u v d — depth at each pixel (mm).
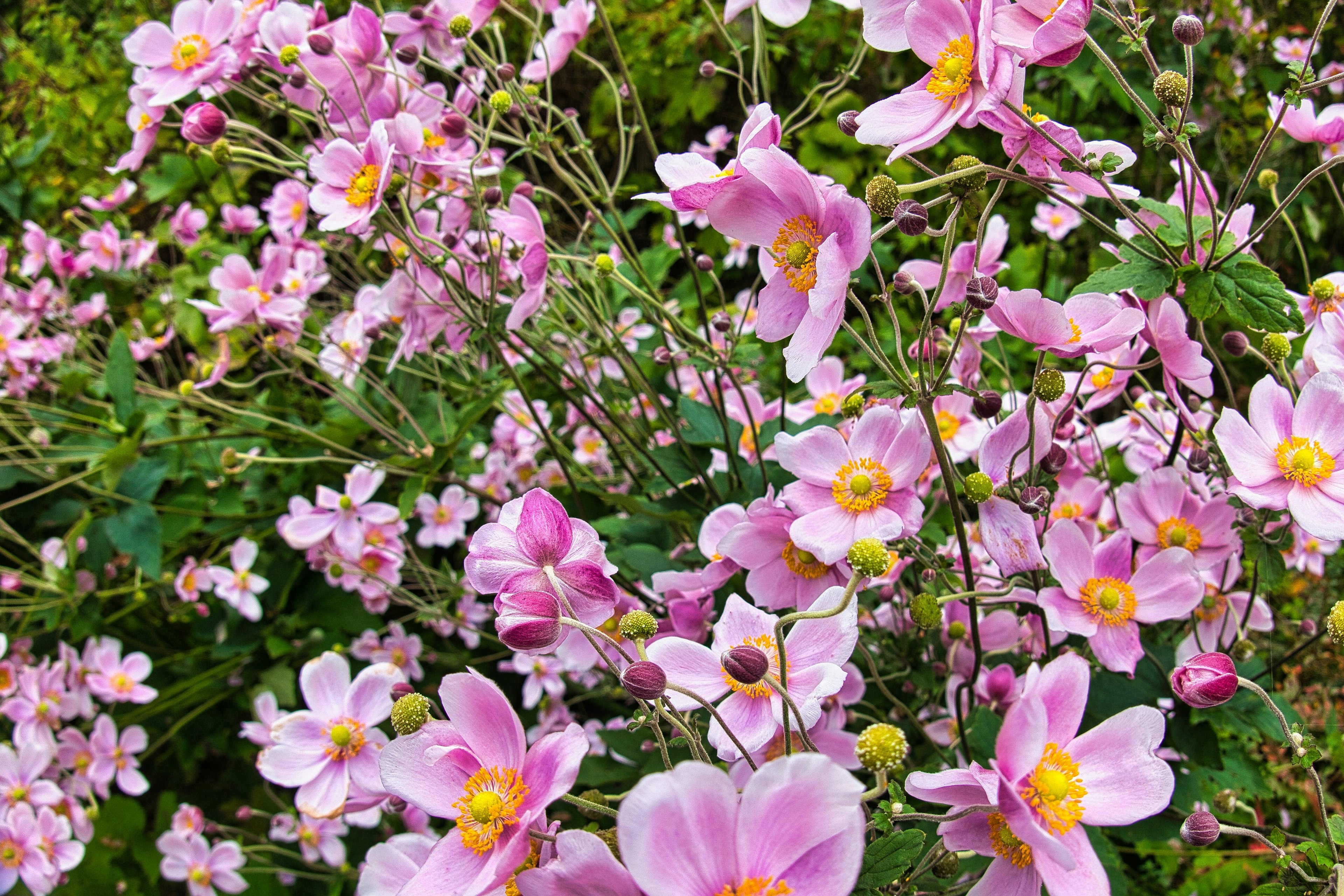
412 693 522
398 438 780
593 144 1299
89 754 827
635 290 662
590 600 469
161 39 668
